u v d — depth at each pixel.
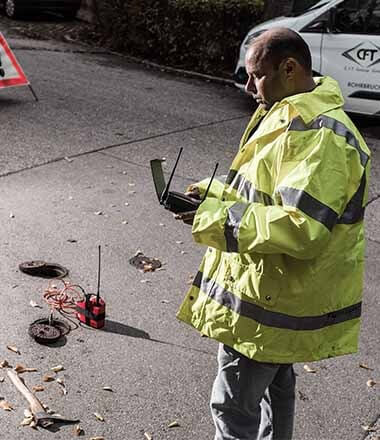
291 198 2.31
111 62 12.35
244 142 2.69
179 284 4.82
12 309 4.28
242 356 2.65
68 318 4.24
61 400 3.54
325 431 3.54
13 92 9.40
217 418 2.80
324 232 2.31
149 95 10.15
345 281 2.59
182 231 5.66
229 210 2.39
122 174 6.80
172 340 4.15
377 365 4.13
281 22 9.45
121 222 5.71
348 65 8.91
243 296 2.56
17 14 15.28
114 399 3.59
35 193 6.12
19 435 3.27
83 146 7.48
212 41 11.91
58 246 5.18
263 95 2.54
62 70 11.22
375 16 8.62
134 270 4.95
